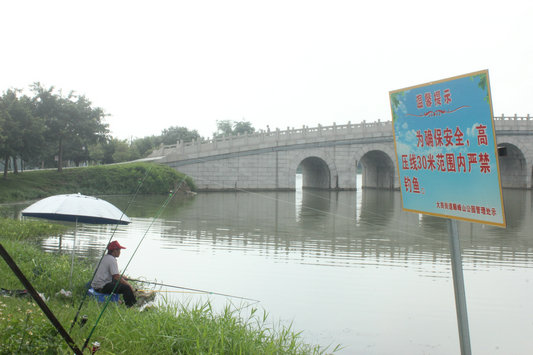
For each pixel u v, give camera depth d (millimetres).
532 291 10922
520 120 52031
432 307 9711
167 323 6055
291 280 11500
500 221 4129
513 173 55750
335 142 47969
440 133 4766
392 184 50562
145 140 68750
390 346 7688
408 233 19562
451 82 4598
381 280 11672
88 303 7586
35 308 6504
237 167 44844
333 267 13008
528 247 16516
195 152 43438
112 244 8562
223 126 86875
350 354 7332
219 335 5789
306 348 7270
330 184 48250
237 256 14258
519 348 7777
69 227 19391
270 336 7227
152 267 12539
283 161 46250
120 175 38438
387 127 49531
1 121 30281
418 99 5039
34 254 10859
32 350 4332
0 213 23219
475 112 4352
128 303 8195
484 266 13453
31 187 33344
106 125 40531
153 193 38969
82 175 37344
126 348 5410
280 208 29891
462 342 4574
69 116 37375
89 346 5121
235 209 28781
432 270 12828
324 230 20188
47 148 38312
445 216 4766
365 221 23578
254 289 10648
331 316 9016
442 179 4777
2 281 8219
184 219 23219
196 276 11672
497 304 9969
